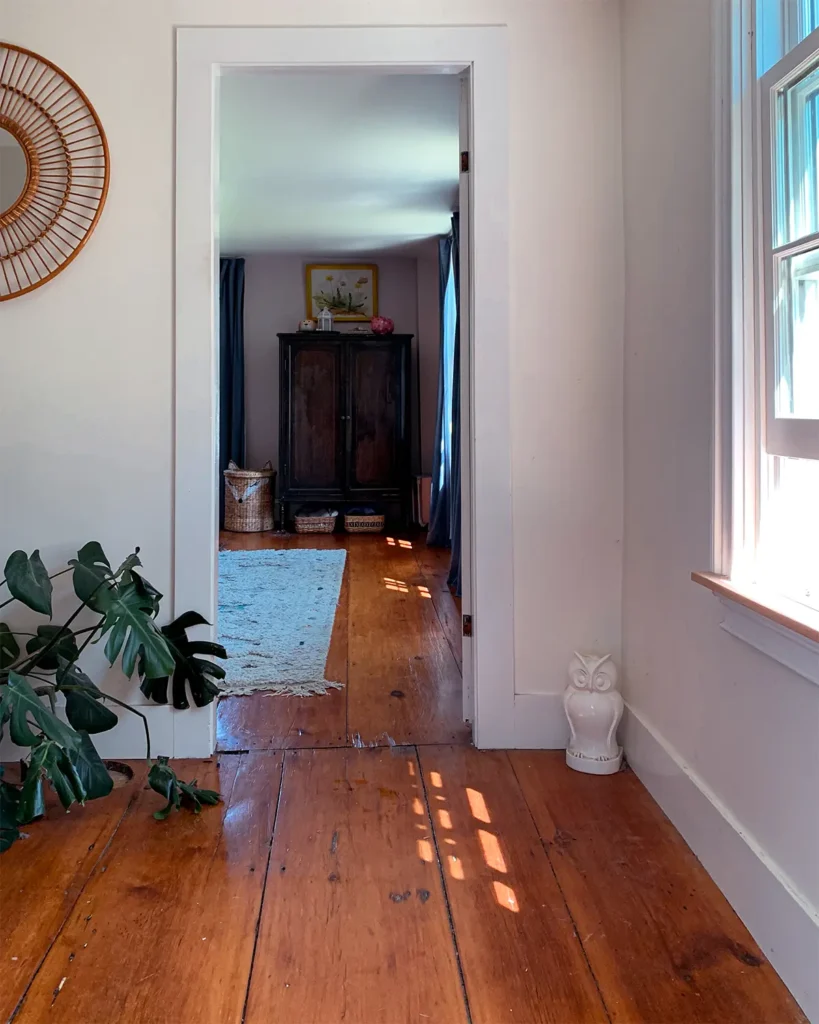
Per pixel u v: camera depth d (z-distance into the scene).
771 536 1.54
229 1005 1.33
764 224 1.52
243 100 3.51
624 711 2.31
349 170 4.52
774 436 1.49
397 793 2.12
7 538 2.30
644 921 1.55
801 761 1.34
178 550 2.31
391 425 6.79
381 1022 1.30
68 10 2.25
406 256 6.97
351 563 5.52
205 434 2.30
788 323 1.46
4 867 1.76
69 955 1.46
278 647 3.48
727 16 1.60
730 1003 1.33
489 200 2.30
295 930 1.53
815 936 1.27
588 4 2.30
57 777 1.75
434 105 3.59
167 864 1.77
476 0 2.29
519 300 2.33
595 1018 1.30
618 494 2.36
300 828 1.94
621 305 2.33
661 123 2.00
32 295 2.27
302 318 7.12
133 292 2.28
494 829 1.92
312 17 2.27
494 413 2.33
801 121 1.41
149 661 1.96
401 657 3.35
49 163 2.26
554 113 2.31
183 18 2.26
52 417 2.29
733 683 1.60
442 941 1.50
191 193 2.27
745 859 1.53
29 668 2.04
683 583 1.88
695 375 1.80
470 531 2.45
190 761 2.33
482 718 2.40
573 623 2.38
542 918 1.57
